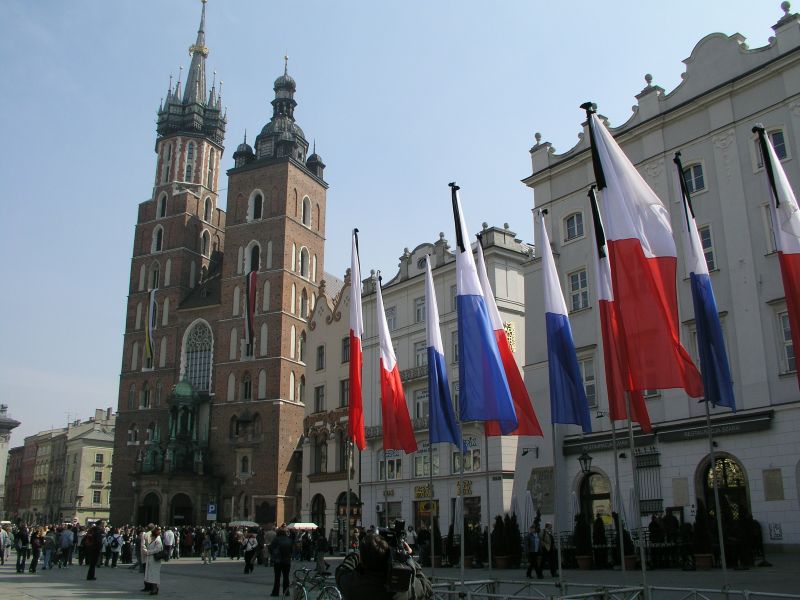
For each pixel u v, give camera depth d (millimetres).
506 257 48406
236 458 80438
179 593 25047
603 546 28797
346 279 63375
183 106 102500
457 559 35750
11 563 45156
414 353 52688
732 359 29703
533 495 35344
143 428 88875
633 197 17953
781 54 29859
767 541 27062
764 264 29328
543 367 37031
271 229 86938
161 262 95062
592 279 36031
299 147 93500
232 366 84188
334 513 59688
